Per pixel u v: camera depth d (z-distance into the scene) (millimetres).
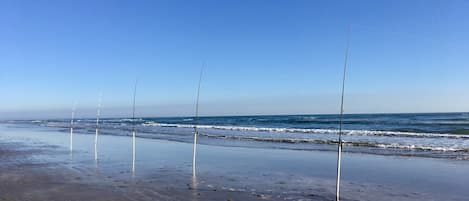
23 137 27875
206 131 36500
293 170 11914
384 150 17781
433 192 8945
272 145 20844
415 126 34625
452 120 44344
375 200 8086
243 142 22938
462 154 15961
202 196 8016
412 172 11695
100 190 8523
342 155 16000
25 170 11492
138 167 12102
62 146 19734
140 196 7945
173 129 41562
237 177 10484
